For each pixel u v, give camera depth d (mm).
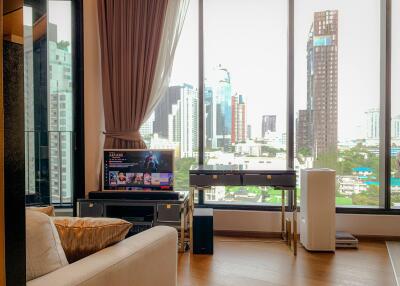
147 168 3168
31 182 3252
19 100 624
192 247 2879
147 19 3352
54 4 3336
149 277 1242
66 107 3428
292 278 2334
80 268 970
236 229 3461
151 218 3102
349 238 3014
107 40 3402
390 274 2391
